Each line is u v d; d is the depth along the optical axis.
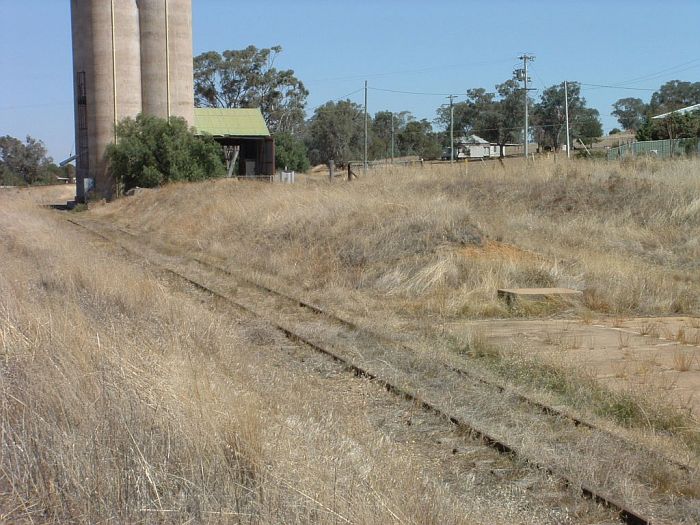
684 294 14.91
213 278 18.03
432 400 8.34
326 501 4.95
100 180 55.38
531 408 8.01
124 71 55.53
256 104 96.75
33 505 5.25
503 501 5.85
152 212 35.50
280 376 8.95
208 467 5.41
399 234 17.70
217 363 8.78
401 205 19.95
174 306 11.68
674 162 25.30
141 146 52.03
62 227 33.53
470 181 26.03
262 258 19.73
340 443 6.14
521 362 9.66
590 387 8.52
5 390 6.82
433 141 98.69
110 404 6.22
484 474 6.41
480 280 15.12
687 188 21.69
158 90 57.06
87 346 7.68
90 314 10.87
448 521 5.06
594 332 12.10
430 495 5.37
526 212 22.02
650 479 6.18
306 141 101.56
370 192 24.91
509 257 16.20
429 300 14.32
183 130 53.31
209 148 53.47
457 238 17.19
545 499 5.88
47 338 8.36
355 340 11.43
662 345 11.07
